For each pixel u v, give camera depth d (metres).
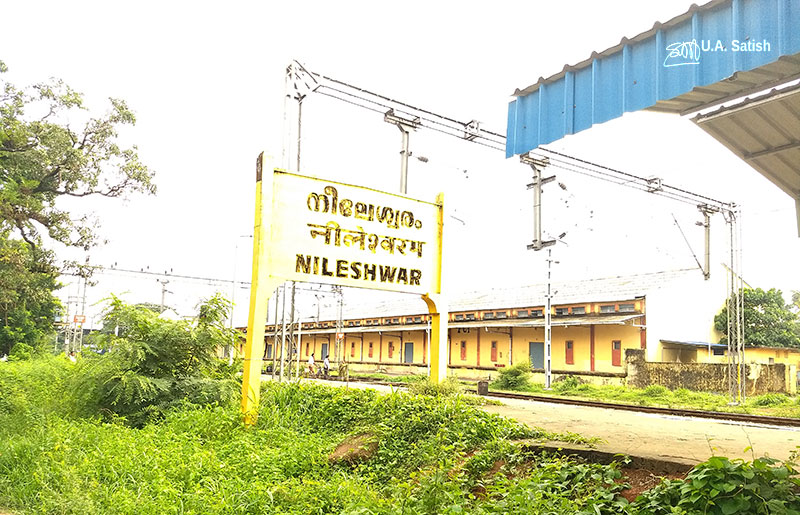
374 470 8.25
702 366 26.75
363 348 54.41
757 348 35.28
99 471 7.45
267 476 7.77
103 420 10.76
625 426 10.22
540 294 40.22
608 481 6.15
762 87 6.86
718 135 7.98
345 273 11.96
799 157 8.23
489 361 40.28
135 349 11.34
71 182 28.78
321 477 8.06
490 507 5.86
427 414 9.34
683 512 4.71
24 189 28.03
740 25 6.36
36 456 7.79
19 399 10.69
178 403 11.18
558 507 5.52
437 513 6.02
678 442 8.11
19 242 30.14
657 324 31.11
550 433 8.66
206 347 12.34
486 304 42.53
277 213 11.25
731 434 9.24
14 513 6.39
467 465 7.44
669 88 7.01
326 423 10.58
